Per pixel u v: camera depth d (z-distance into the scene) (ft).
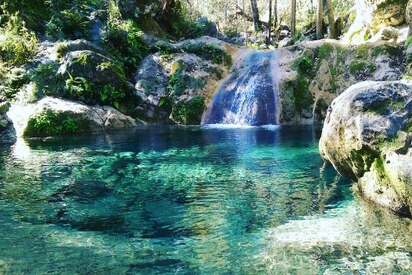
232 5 136.77
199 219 23.38
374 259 18.35
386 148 22.98
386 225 21.48
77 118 49.60
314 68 58.65
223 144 42.39
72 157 37.27
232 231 21.62
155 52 65.16
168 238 20.94
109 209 24.97
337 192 26.73
